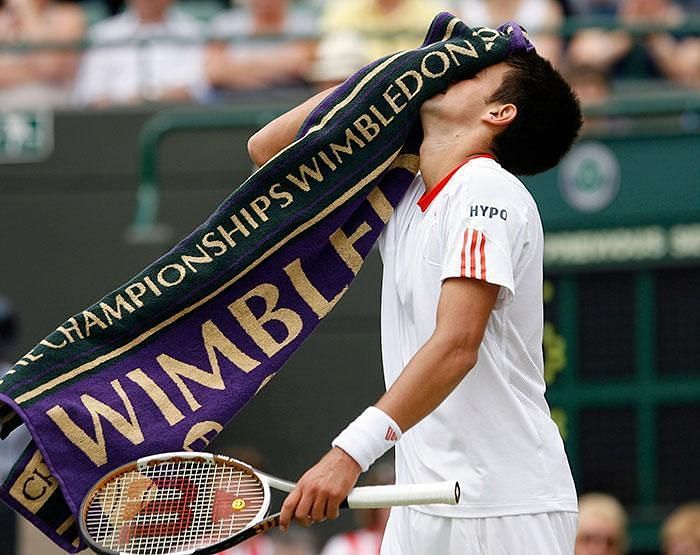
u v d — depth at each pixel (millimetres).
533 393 13062
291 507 11719
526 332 12938
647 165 28750
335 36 30297
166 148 29266
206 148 29266
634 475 29109
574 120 13336
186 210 29250
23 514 13008
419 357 11945
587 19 34438
